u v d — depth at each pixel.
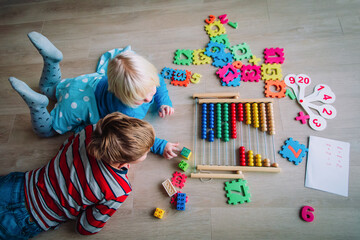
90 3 1.69
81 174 0.90
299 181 1.10
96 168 0.88
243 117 1.26
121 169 0.95
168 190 1.11
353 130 1.16
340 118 1.19
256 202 1.08
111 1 1.67
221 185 1.13
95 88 1.16
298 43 1.38
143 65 0.95
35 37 1.08
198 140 1.23
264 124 1.19
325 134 1.17
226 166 1.13
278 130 1.20
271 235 1.03
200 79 1.36
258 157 1.14
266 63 1.34
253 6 1.50
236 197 1.09
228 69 1.36
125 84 0.92
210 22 1.49
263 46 1.39
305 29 1.41
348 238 0.99
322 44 1.36
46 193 0.94
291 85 1.28
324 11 1.43
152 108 1.31
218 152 1.20
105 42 1.55
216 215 1.08
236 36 1.44
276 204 1.07
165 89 1.25
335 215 1.03
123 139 0.79
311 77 1.29
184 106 1.31
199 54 1.42
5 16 1.72
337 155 1.12
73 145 0.94
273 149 1.17
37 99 1.02
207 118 1.28
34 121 1.13
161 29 1.53
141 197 1.14
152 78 0.97
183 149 1.18
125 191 0.94
